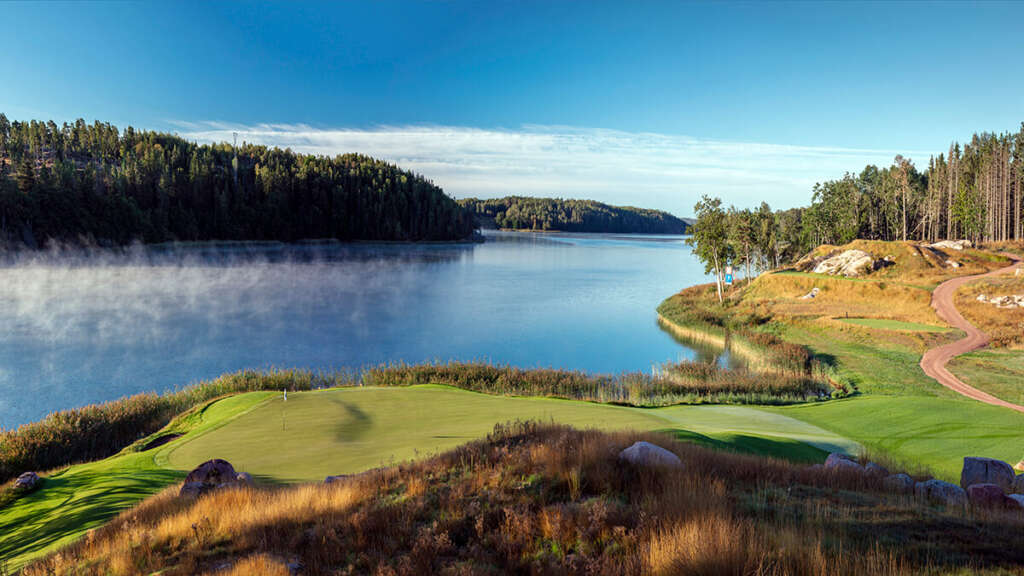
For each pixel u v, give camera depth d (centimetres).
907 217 14388
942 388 4075
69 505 1520
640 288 11006
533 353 5722
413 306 8525
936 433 2333
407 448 1866
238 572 732
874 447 2131
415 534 855
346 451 1880
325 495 1097
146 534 976
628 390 3928
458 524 873
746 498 969
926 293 7156
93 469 1973
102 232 15500
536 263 16738
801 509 924
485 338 6397
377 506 978
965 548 756
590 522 826
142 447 2508
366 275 12656
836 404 3092
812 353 5294
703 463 1182
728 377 4162
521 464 1117
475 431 2108
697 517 788
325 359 5316
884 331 5700
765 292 8550
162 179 18425
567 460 1092
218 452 1984
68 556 979
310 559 788
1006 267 8700
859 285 7819
